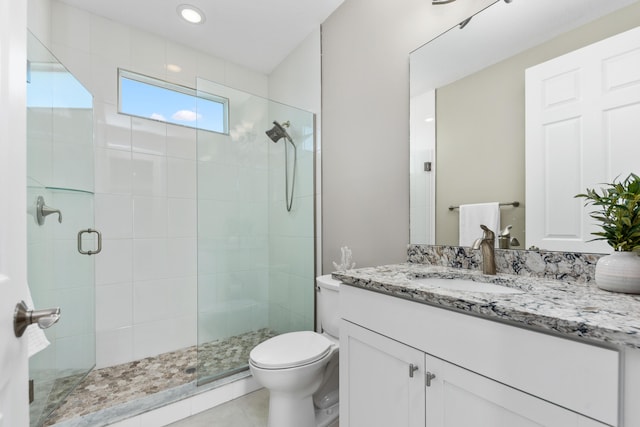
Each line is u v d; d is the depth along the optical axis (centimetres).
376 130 174
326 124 214
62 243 171
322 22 217
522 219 111
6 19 50
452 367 77
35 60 139
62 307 171
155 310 227
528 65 110
